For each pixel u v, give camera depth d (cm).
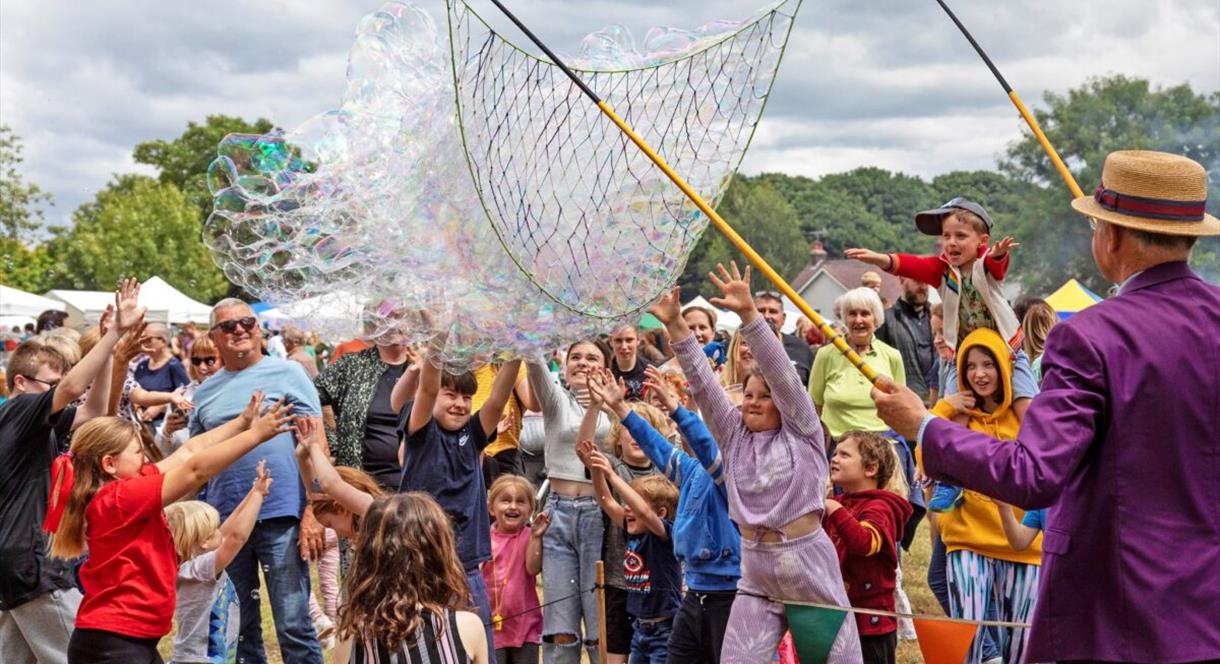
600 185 387
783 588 429
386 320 419
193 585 501
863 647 462
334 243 416
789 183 11812
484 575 560
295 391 561
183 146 6706
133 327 512
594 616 560
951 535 484
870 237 11431
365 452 627
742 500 437
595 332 400
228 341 561
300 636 543
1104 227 279
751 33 403
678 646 481
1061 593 262
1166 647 249
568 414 579
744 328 425
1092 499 259
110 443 436
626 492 526
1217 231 266
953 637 394
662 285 404
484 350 402
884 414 272
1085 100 4681
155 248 5400
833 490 595
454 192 371
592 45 400
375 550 324
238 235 430
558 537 559
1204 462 255
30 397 497
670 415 479
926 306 863
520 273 376
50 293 3222
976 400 468
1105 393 256
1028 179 4909
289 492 545
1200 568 251
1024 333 561
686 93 403
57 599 502
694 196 315
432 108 382
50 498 445
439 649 320
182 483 429
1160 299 265
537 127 377
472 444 495
